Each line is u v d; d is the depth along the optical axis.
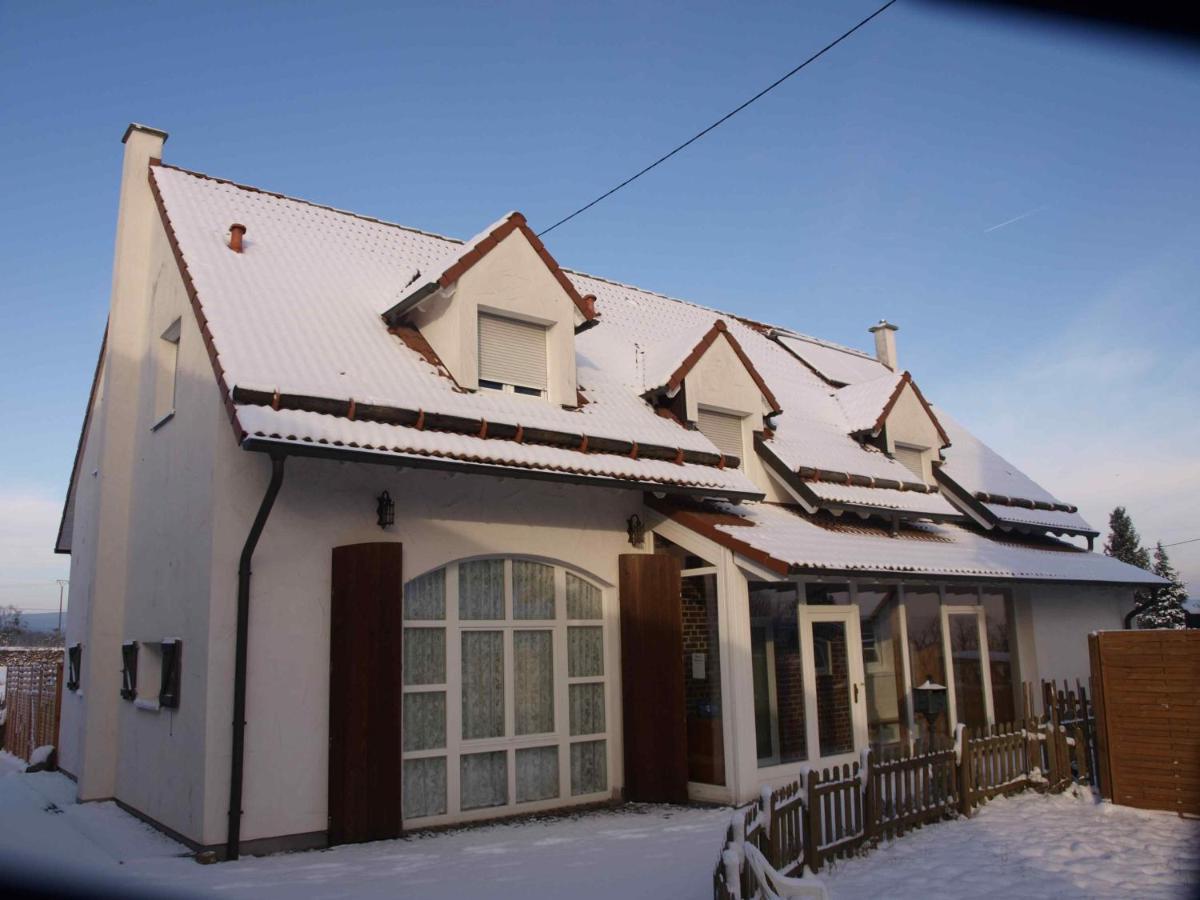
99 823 10.18
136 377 12.88
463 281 11.56
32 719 17.80
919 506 16.41
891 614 14.60
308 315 11.25
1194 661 10.70
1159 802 10.71
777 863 7.14
